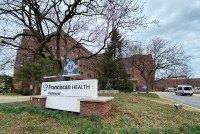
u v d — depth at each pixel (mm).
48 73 29422
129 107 8484
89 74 48219
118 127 5500
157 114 7715
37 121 6340
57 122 6047
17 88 37094
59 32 12727
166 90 70625
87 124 5395
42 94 10031
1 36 11742
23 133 5184
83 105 7254
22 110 8367
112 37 14922
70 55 36844
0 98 23828
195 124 6488
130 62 36812
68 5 11875
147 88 37031
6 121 6562
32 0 11211
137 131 5023
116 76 29781
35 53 12883
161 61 35656
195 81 74188
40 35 13094
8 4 11023
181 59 34375
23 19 12250
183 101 21344
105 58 27156
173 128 5867
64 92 8539
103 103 6699
